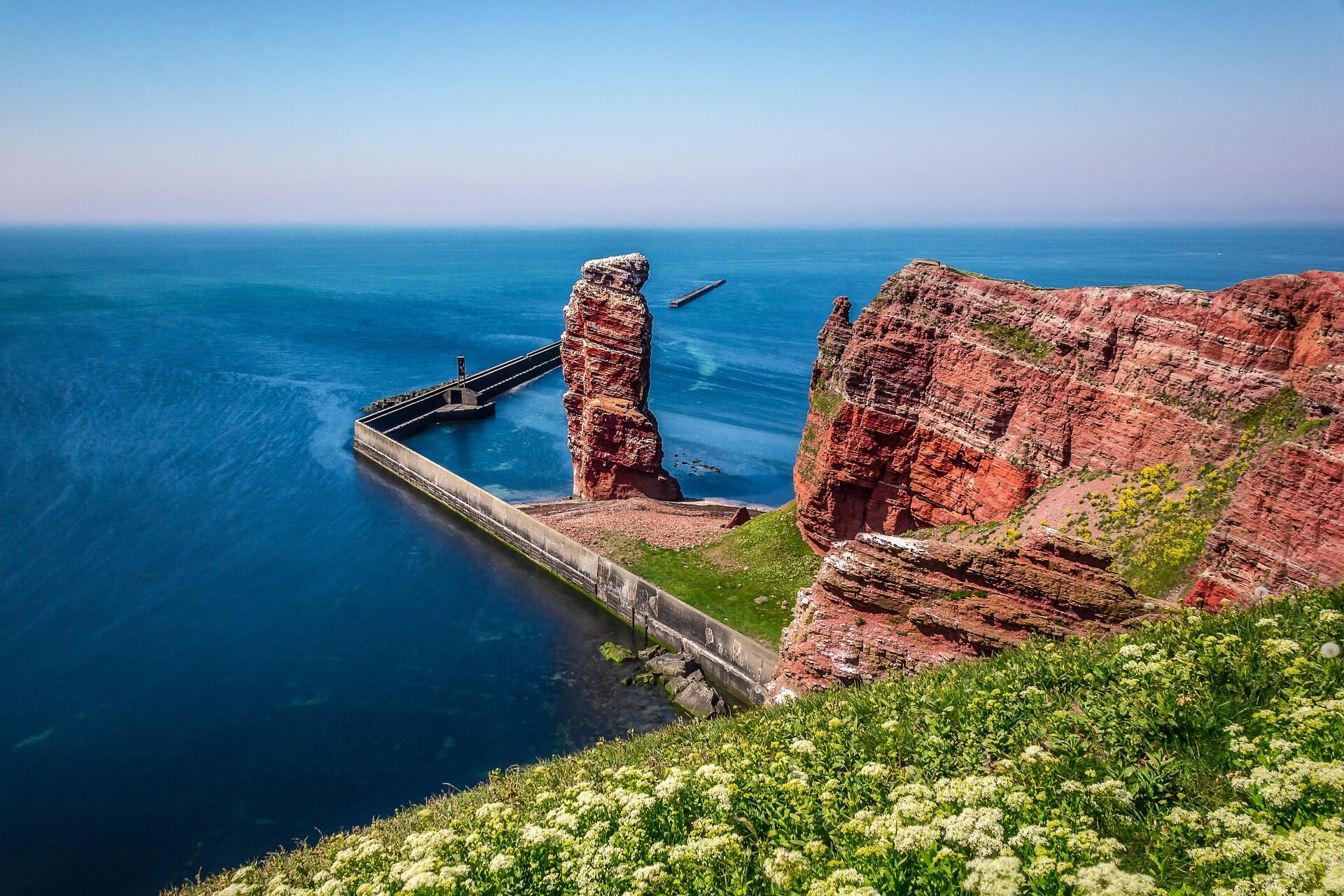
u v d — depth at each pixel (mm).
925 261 48719
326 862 18906
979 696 15383
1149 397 38938
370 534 78562
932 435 47469
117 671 52469
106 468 92750
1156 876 8961
